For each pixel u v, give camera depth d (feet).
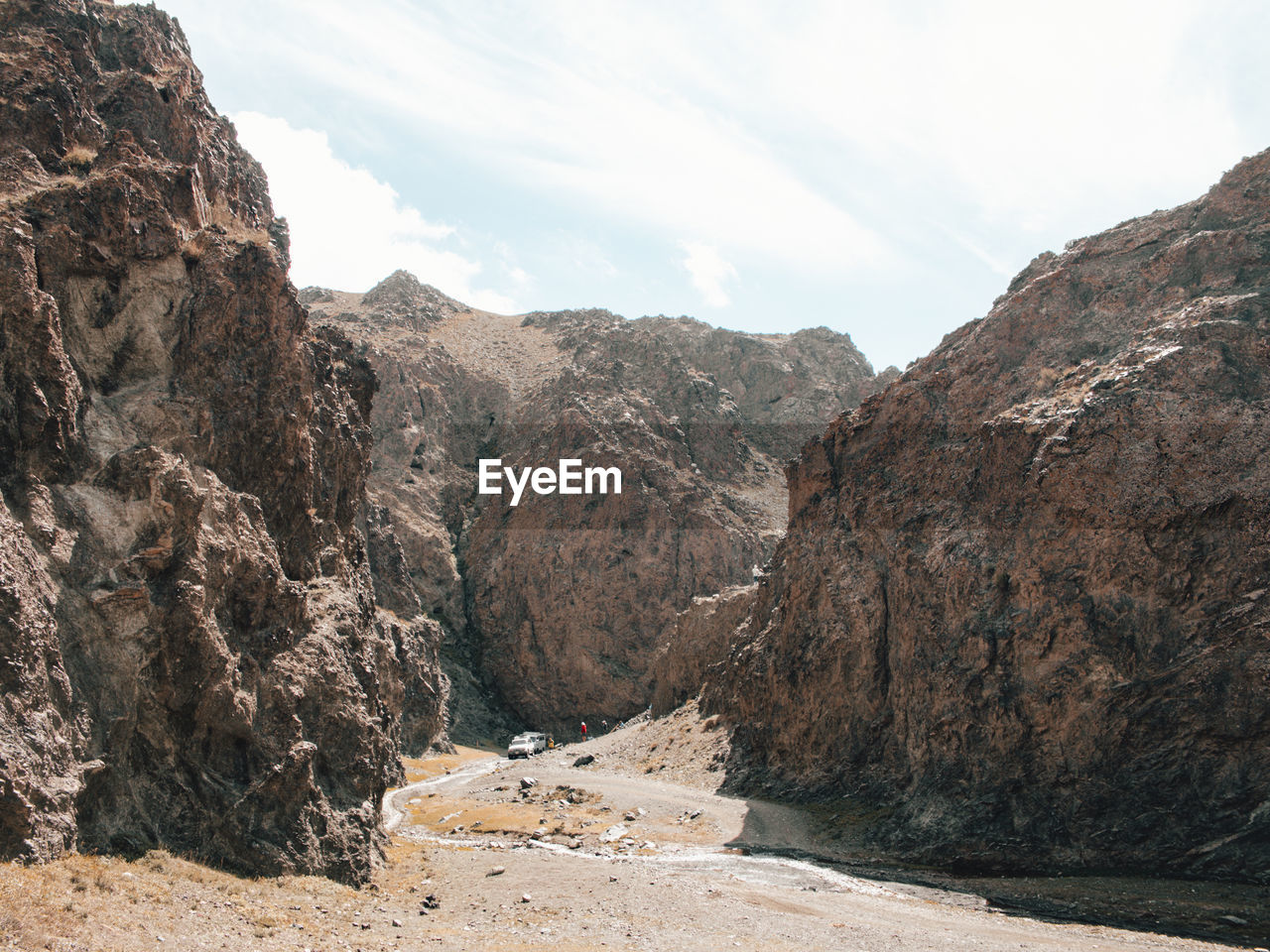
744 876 135.03
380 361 547.08
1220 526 132.87
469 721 428.15
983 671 154.10
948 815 150.20
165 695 95.81
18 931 60.34
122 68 155.43
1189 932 102.63
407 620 384.88
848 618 198.39
